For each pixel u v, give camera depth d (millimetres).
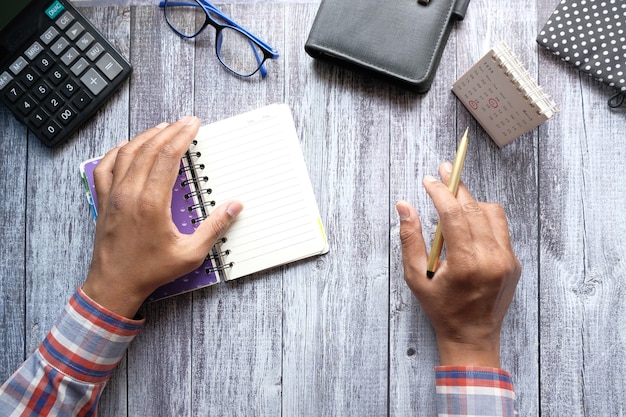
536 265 905
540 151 911
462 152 806
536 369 899
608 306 898
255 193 901
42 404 796
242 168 902
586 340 898
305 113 920
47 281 922
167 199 812
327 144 917
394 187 912
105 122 929
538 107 773
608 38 878
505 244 837
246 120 903
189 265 827
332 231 911
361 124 917
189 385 909
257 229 896
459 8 891
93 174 868
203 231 842
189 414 909
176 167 821
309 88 922
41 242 924
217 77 932
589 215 904
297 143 905
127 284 810
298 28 930
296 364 907
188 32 938
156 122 931
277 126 904
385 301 905
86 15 940
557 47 891
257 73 927
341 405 904
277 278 910
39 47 892
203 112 931
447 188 798
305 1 933
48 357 803
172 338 910
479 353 829
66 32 896
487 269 787
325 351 907
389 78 895
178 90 933
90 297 814
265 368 909
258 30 933
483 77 824
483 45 918
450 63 917
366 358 904
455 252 783
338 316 907
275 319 910
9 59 892
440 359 868
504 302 837
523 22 918
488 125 881
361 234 909
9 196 927
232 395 910
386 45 877
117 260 809
